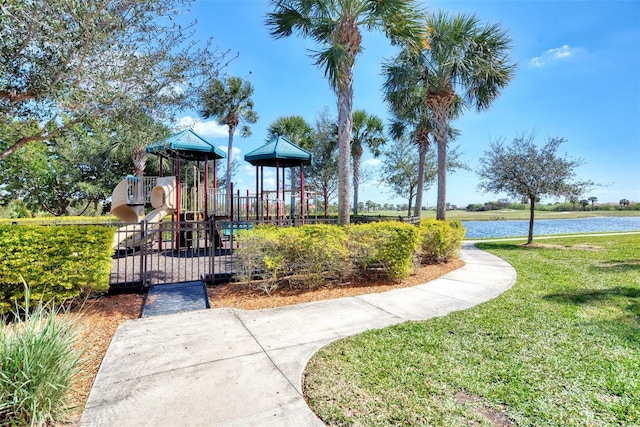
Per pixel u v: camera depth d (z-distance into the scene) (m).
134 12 4.04
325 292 5.15
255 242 5.10
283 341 3.24
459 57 8.83
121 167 21.72
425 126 11.97
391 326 3.62
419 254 7.05
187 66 4.76
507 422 1.97
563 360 2.77
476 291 5.22
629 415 2.03
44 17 3.41
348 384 2.41
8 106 4.12
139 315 4.07
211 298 4.78
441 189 9.58
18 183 18.50
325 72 5.89
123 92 4.32
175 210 10.21
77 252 4.11
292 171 17.92
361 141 18.08
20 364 1.93
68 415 2.03
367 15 6.34
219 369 2.65
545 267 7.14
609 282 5.59
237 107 16.98
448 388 2.35
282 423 1.96
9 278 3.76
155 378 2.51
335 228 5.51
